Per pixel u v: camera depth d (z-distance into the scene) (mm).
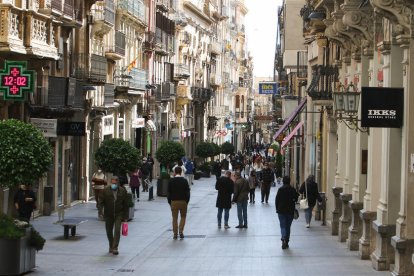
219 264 23406
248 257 24859
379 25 23922
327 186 35031
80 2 42312
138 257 24703
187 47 93625
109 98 51562
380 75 23500
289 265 23094
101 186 39281
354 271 21750
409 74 19469
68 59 41875
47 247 26078
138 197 48375
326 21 28734
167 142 58688
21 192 27781
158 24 73750
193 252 26047
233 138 138000
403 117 20141
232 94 137375
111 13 50375
